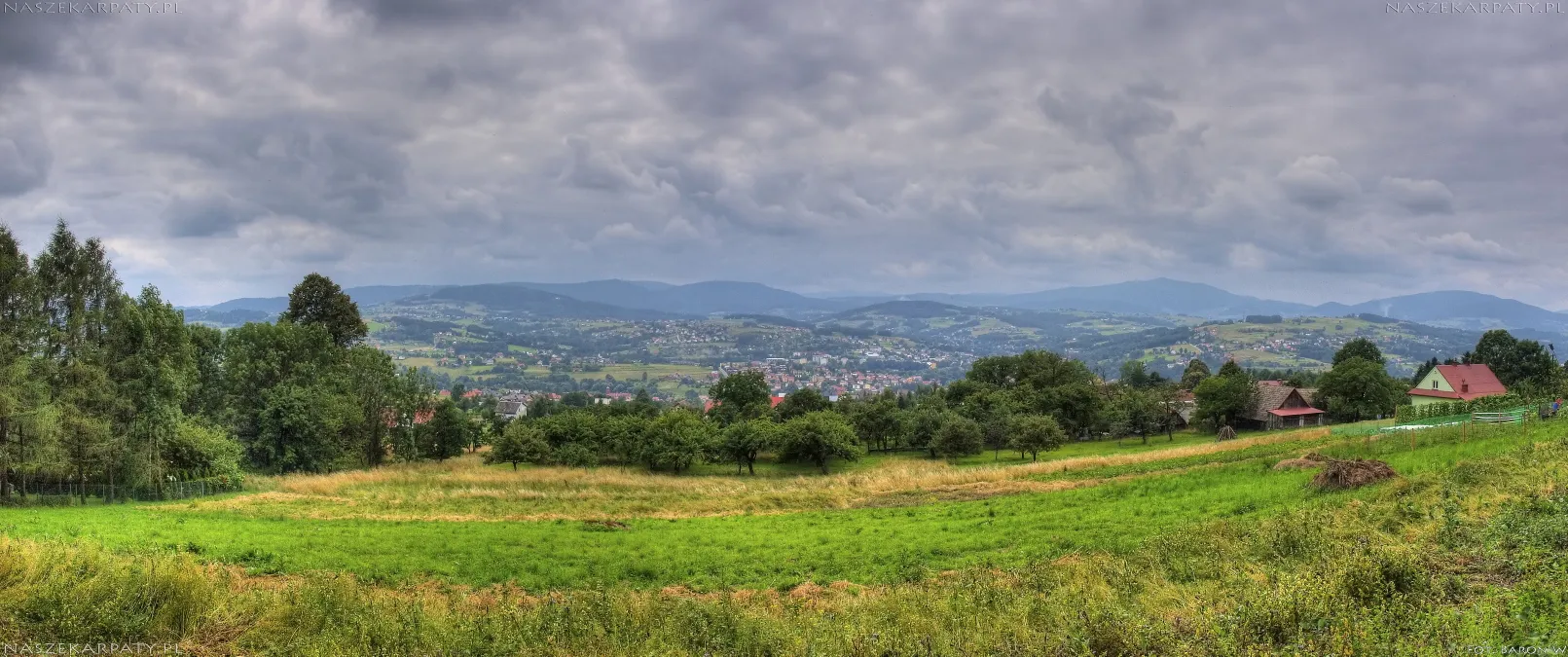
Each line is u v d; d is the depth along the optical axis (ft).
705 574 81.76
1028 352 415.44
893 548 90.99
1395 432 161.79
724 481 198.70
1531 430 138.41
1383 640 34.01
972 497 142.10
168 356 177.06
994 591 57.26
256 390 225.35
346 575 71.87
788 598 70.95
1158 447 282.56
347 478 188.65
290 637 48.67
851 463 244.42
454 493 163.22
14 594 48.91
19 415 134.00
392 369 249.96
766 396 384.47
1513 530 52.75
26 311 149.48
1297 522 67.62
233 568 79.00
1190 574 59.21
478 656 46.01
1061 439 239.71
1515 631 33.81
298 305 284.41
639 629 50.39
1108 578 60.85
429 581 77.71
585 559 89.56
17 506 136.36
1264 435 222.89
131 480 157.58
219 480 174.40
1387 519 68.33
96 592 49.39
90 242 164.14
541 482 187.62
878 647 43.62
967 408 318.86
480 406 366.84
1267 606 39.40
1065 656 40.40
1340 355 422.41
